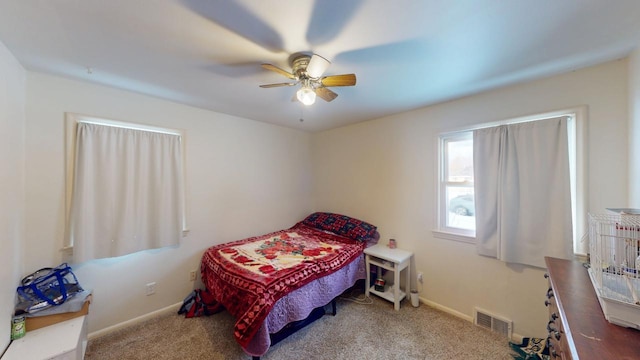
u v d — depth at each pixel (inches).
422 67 71.6
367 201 135.0
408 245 116.6
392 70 73.4
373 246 123.7
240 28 52.9
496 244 87.8
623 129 66.9
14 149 64.9
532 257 80.4
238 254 102.1
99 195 84.4
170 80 81.0
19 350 58.7
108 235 85.8
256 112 118.8
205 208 114.1
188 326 91.4
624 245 44.1
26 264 73.2
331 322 94.9
